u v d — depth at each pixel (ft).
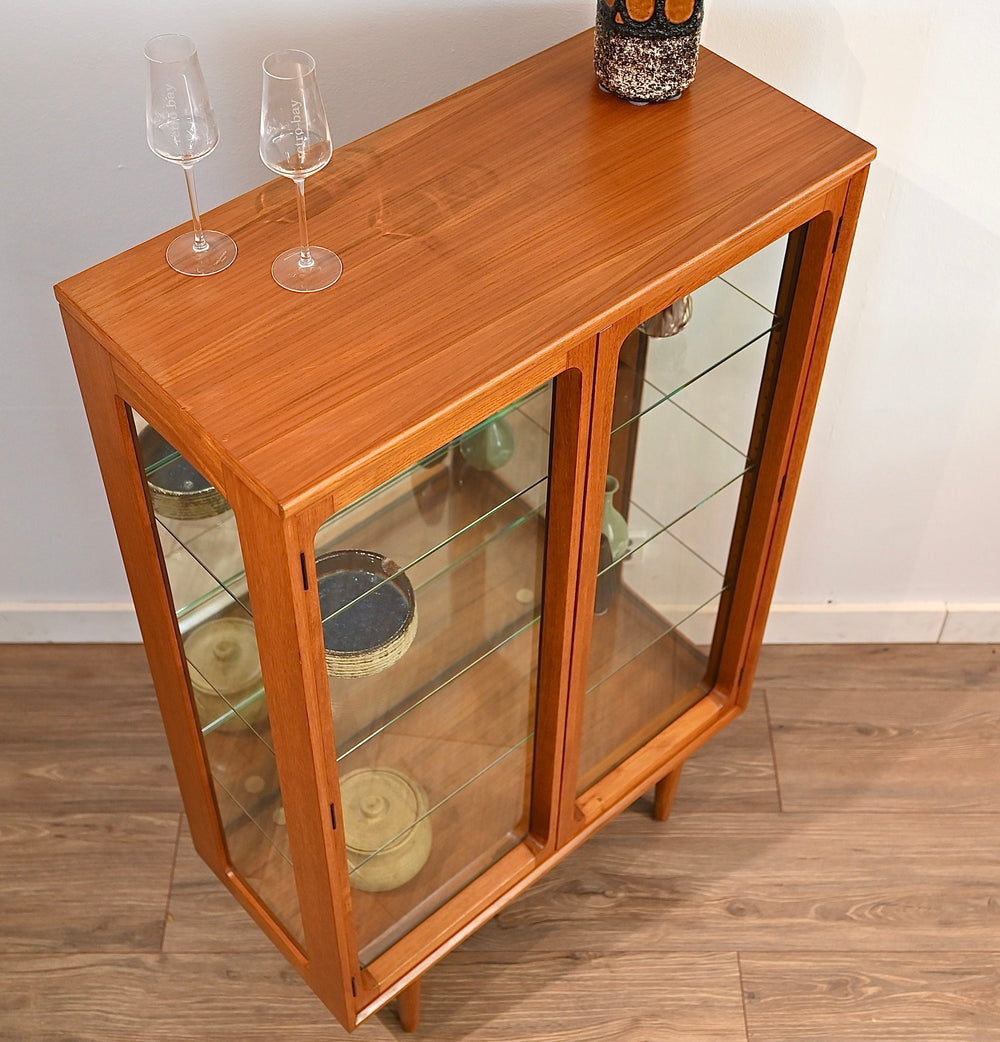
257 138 5.32
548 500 4.47
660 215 4.09
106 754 7.14
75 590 7.36
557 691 5.10
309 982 5.60
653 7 4.17
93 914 6.53
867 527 7.23
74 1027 6.16
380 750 4.63
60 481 6.66
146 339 3.66
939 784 7.18
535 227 4.04
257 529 3.44
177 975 6.33
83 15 4.86
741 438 5.21
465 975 6.36
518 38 5.18
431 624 4.48
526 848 5.87
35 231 5.53
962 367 6.40
